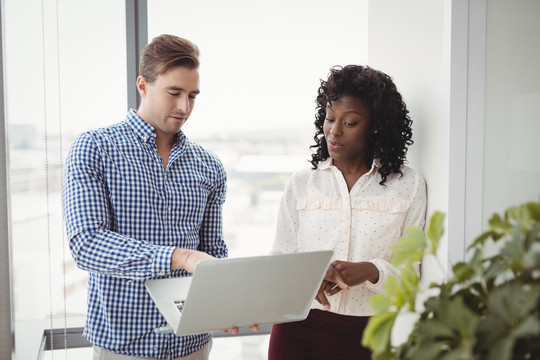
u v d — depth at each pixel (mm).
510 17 1630
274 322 1317
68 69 2219
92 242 1432
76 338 2209
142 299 1534
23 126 2105
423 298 1799
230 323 1253
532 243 633
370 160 1809
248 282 1187
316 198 1800
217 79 2340
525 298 575
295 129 2387
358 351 1732
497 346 566
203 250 1774
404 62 1999
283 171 2400
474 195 1651
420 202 1792
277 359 1818
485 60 1629
